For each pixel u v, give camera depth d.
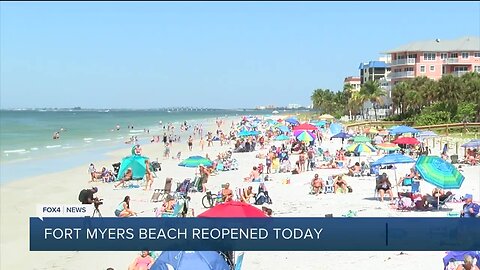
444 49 99.44
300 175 34.41
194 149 59.84
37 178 36.91
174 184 32.38
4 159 50.00
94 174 35.41
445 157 38.59
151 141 72.25
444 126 58.97
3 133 93.56
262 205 23.36
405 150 41.72
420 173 19.75
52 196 29.73
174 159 48.88
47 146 65.50
